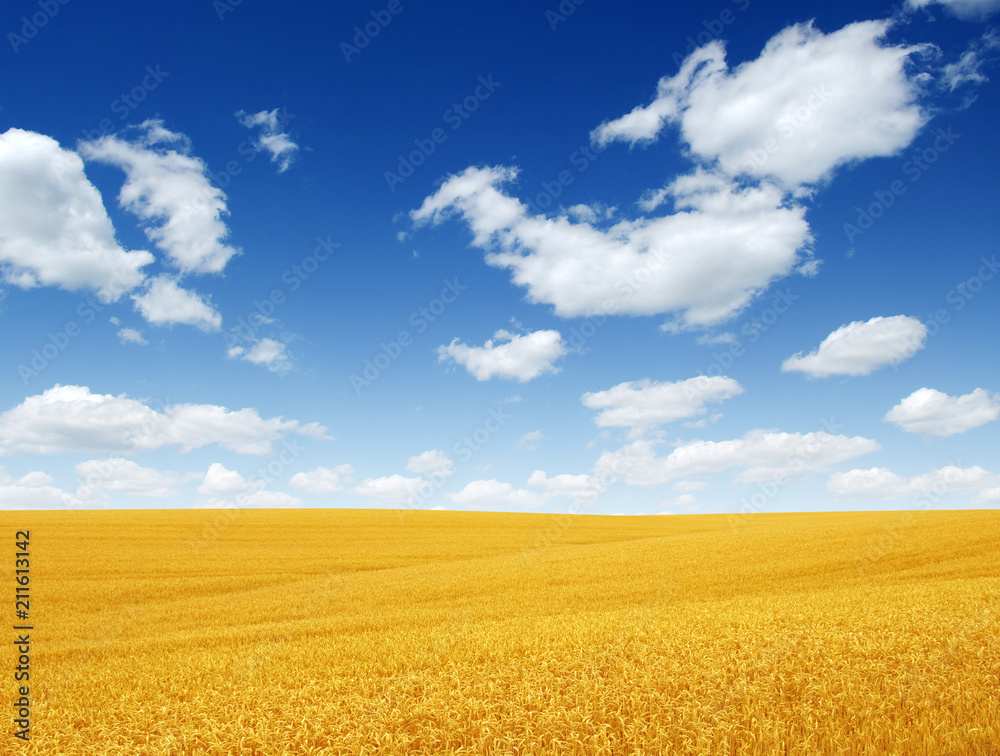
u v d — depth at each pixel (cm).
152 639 1748
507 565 3559
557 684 1041
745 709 914
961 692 937
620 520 7806
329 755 836
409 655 1273
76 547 4353
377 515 7056
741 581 2686
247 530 5484
